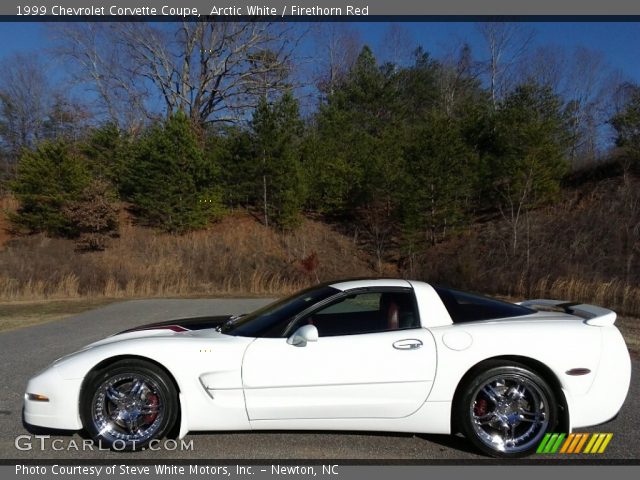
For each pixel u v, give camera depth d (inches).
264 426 158.7
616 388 157.9
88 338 364.8
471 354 156.0
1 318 493.7
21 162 1047.6
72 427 158.4
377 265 1021.2
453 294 176.7
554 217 925.2
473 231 993.5
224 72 1530.5
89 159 1155.3
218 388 157.6
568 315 176.6
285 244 1053.8
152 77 1513.3
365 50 1624.0
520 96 1146.0
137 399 159.9
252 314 187.9
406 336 160.7
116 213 1024.9
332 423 158.9
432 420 157.2
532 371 156.0
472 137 1114.1
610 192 916.6
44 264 858.1
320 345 159.2
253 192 1111.0
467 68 1846.7
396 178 1039.6
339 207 1151.6
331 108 1354.6
